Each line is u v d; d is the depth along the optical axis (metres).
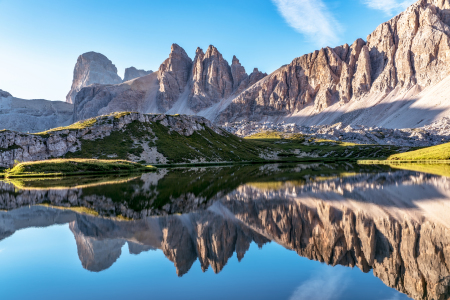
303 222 29.58
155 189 54.53
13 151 128.38
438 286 16.14
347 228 27.06
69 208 37.72
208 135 199.25
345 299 14.66
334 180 64.88
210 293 15.82
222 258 20.94
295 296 15.32
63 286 16.95
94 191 52.91
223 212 34.56
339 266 19.23
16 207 39.03
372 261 20.00
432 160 143.62
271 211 34.59
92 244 24.16
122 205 39.38
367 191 47.72
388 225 27.69
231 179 72.31
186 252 22.19
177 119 194.50
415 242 22.98
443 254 20.59
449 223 27.91
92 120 169.62
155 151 155.88
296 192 48.16
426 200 38.97
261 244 23.77
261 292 15.81
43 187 61.56
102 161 113.44
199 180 71.50
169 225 29.28
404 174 75.88
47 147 136.88
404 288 15.91
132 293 15.95
